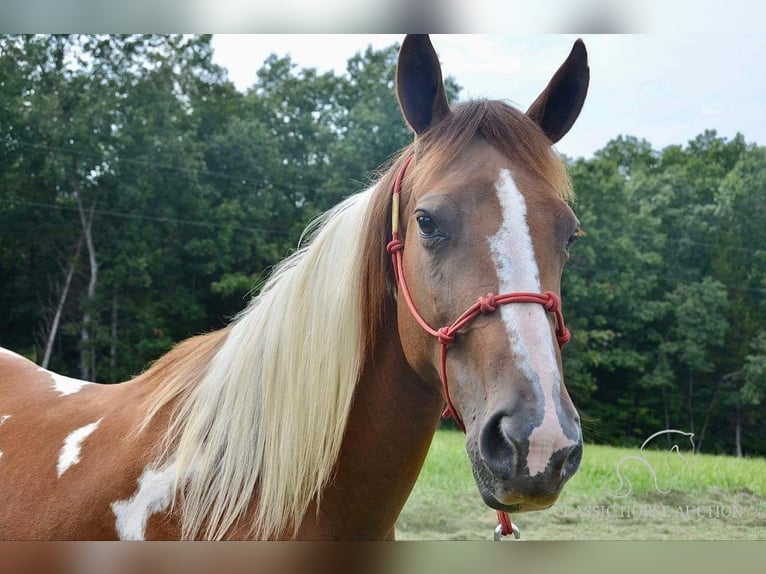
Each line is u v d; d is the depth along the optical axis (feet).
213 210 71.46
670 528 19.06
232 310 72.59
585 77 5.73
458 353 4.81
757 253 76.28
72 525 5.70
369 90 85.46
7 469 6.32
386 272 5.65
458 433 36.60
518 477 4.15
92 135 69.00
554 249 4.89
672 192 80.59
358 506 5.65
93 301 65.26
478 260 4.75
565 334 4.81
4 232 67.77
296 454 5.50
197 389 5.95
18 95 69.00
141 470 5.67
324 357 5.59
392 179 5.77
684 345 72.18
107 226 70.13
